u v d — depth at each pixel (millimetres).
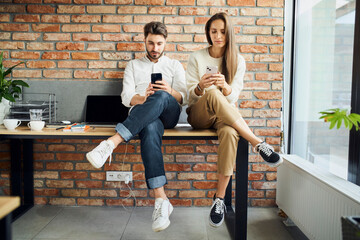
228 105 1620
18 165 2297
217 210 1647
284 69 2391
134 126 1561
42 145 2352
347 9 1564
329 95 1762
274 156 1538
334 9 1708
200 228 1979
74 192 2367
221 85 1771
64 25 2309
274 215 2199
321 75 1871
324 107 1828
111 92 2324
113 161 2348
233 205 2357
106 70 2326
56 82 2316
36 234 1852
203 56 2051
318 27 1928
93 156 1483
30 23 2307
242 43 2312
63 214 2191
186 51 2316
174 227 1988
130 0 2293
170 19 2299
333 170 1685
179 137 1705
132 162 2350
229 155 1595
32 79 2326
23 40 2314
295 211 1805
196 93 1884
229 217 2021
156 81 1806
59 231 1901
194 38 2307
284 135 2391
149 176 1559
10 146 2285
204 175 2357
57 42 2316
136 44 2311
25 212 2211
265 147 1563
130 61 2201
